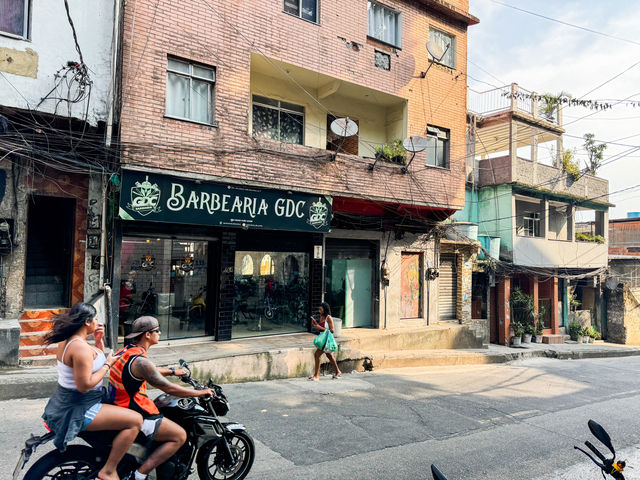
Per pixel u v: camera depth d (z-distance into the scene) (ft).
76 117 25.53
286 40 34.04
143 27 27.68
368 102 43.34
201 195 29.76
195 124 29.45
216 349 29.81
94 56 26.18
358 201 39.68
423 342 45.11
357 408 23.09
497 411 24.58
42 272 29.94
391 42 41.50
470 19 46.42
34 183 27.30
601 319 74.18
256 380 28.66
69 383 10.12
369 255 44.14
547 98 47.65
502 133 63.52
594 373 41.60
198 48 29.73
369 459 16.65
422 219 45.39
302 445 17.53
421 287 47.70
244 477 13.83
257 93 36.47
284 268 37.52
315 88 39.60
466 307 50.65
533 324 62.13
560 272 69.56
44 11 24.81
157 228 30.42
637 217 95.91
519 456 17.98
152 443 11.60
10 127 25.64
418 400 25.70
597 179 72.64
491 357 46.09
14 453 14.89
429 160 43.78
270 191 33.04
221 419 19.86
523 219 65.41
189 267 32.42
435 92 44.06
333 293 42.52
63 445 9.87
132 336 11.64
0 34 23.59
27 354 24.77
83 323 10.38
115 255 28.50
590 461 17.90
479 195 61.57
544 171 63.00
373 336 40.50
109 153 26.81
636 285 77.92
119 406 11.02
